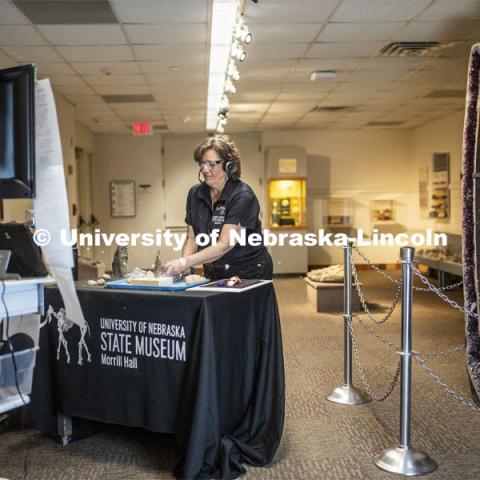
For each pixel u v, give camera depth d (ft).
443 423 10.68
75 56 20.34
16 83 6.10
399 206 40.32
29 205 18.66
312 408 11.61
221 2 15.35
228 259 10.16
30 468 8.69
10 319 7.33
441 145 35.42
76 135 34.42
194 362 7.76
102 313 8.59
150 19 16.57
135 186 39.75
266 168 38.65
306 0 15.37
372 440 9.84
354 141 40.04
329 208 40.06
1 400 6.78
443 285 31.17
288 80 24.88
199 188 10.52
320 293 23.43
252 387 9.16
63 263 6.43
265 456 8.76
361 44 19.63
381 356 15.78
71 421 9.52
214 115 32.99
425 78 24.89
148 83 24.73
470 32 18.49
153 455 9.06
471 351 11.85
